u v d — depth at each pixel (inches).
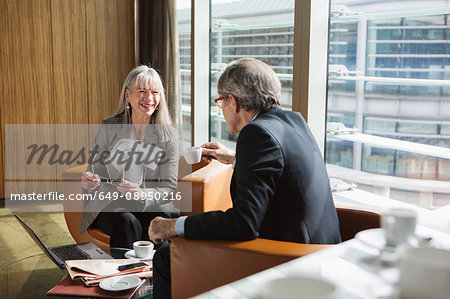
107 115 185.3
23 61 171.9
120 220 98.9
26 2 169.3
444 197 93.1
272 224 68.9
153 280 75.4
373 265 41.5
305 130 74.5
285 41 129.1
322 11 110.0
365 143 108.2
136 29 179.2
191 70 156.7
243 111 75.7
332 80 114.5
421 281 28.6
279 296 25.9
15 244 139.1
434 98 92.4
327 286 27.0
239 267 64.6
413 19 94.6
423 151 95.9
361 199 111.0
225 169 110.2
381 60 102.4
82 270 75.1
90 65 180.5
